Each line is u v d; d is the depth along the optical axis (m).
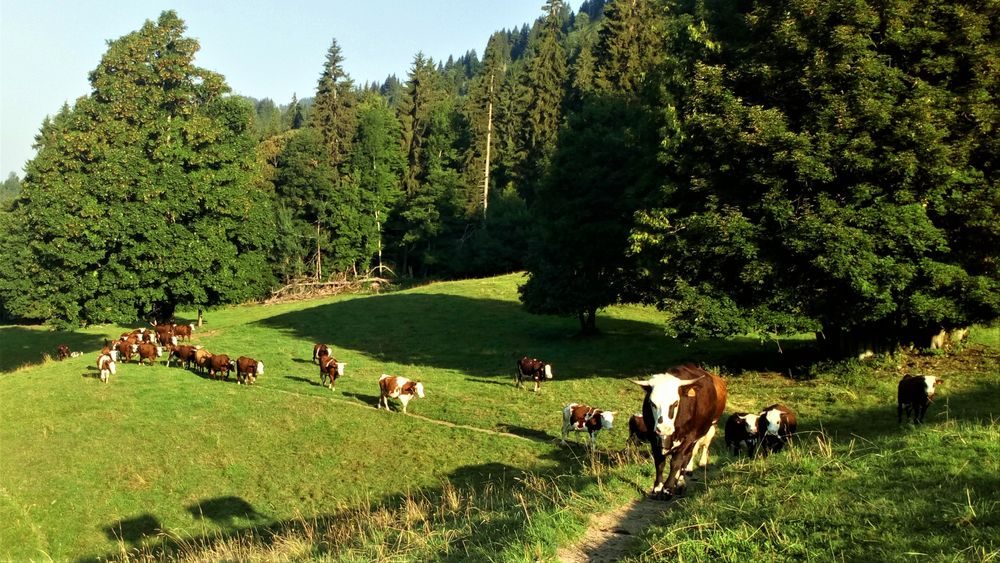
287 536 12.99
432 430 22.42
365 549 9.38
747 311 21.77
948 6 19.34
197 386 29.75
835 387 21.41
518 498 11.12
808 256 20.00
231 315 61.50
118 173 35.78
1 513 18.77
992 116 18.58
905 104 18.84
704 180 22.61
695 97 22.78
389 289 73.44
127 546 16.34
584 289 37.47
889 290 19.09
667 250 23.72
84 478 20.64
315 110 89.06
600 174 35.59
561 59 81.31
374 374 32.53
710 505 8.12
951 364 22.33
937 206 19.02
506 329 44.69
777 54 21.50
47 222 34.66
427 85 91.06
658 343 35.69
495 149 87.06
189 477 20.12
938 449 8.88
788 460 9.52
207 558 12.26
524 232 70.62
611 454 17.64
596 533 8.36
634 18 63.41
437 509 12.23
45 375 33.56
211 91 42.75
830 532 6.81
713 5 25.72
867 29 19.84
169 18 40.69
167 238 36.78
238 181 41.94
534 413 23.69
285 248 72.75
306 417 24.72
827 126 19.86
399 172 86.12
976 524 6.48
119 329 59.78
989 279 19.17
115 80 38.66
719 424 18.80
